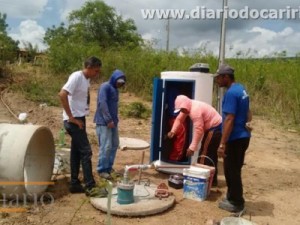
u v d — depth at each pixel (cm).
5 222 505
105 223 514
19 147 557
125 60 2136
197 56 1967
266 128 1290
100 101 657
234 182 565
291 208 620
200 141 659
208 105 662
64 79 2241
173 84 727
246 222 509
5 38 2386
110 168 689
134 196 591
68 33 5084
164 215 551
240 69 1741
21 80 2075
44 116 1272
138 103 1416
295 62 1827
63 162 698
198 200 610
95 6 5016
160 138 734
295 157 962
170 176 690
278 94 1612
